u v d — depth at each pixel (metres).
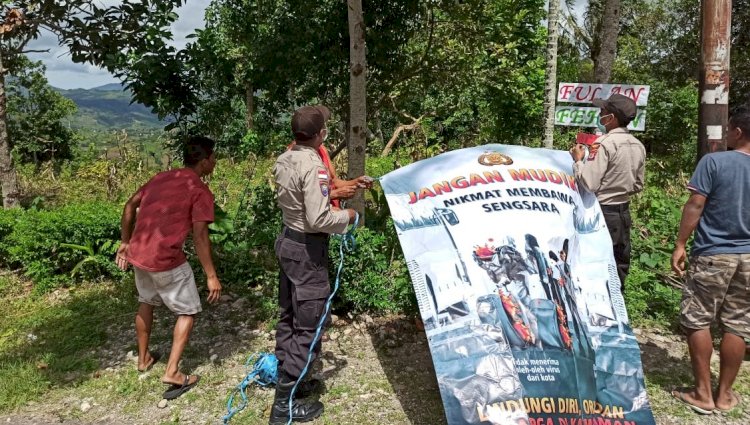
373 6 7.21
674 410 3.50
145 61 5.23
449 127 18.31
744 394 3.68
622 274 3.98
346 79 7.66
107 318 5.09
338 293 4.81
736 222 3.26
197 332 4.71
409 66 8.12
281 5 7.45
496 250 3.29
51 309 5.37
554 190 3.59
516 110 14.80
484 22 7.68
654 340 4.46
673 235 5.88
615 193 3.76
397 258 5.37
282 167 3.26
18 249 6.08
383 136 18.52
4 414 3.63
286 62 7.55
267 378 3.86
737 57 20.81
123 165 12.95
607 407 3.10
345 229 3.34
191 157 3.93
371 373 4.00
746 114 3.27
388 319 4.85
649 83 20.97
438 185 3.54
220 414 3.57
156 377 4.03
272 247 5.80
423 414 3.50
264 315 4.92
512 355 3.06
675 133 18.03
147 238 3.70
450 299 3.17
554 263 3.33
